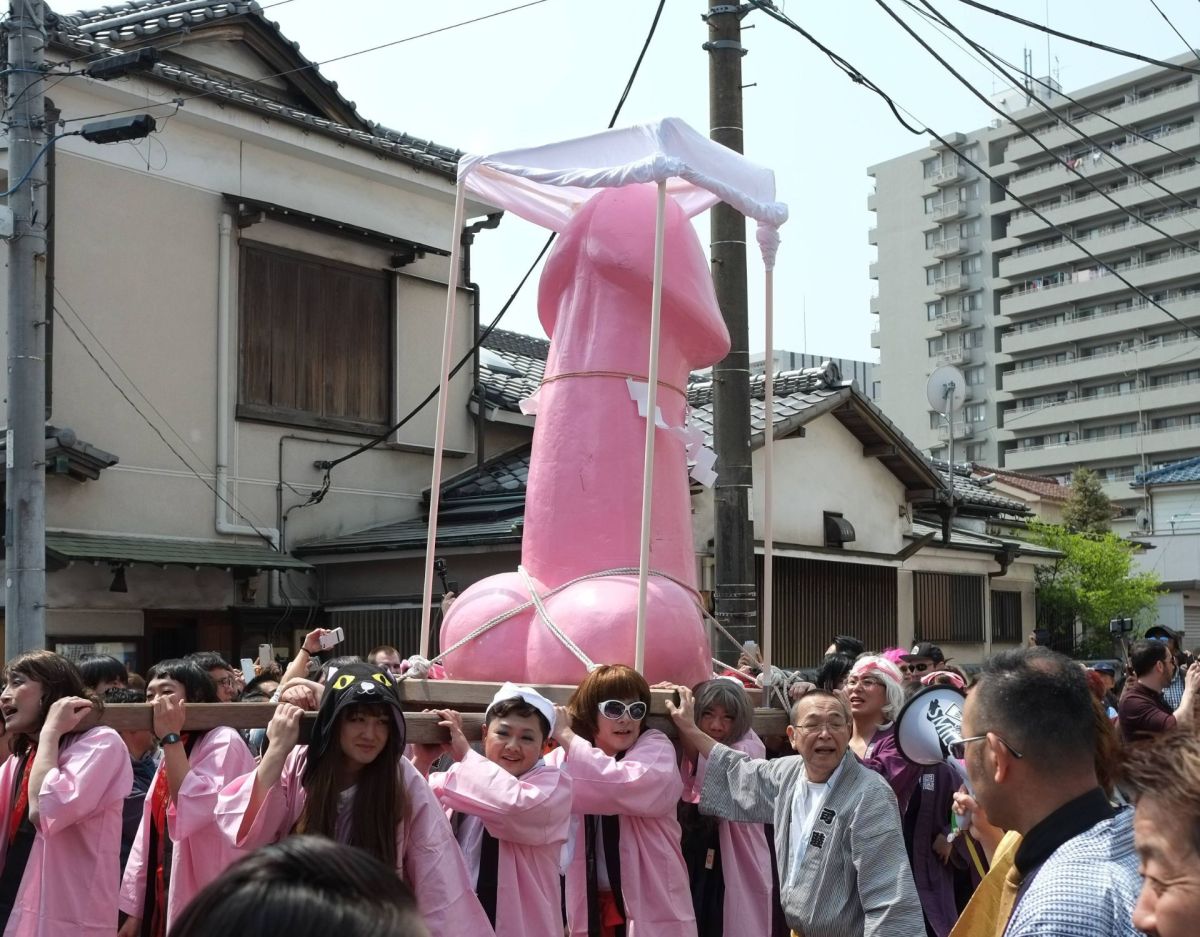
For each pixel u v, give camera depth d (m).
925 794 5.44
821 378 15.09
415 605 13.59
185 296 13.46
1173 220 50.03
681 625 5.70
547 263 6.52
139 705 4.66
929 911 5.31
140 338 13.05
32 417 9.11
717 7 8.58
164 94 13.05
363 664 4.14
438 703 5.53
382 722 3.99
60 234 12.43
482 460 15.55
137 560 12.18
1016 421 54.53
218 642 13.58
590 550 6.05
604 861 4.96
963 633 18.31
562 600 5.81
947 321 57.00
